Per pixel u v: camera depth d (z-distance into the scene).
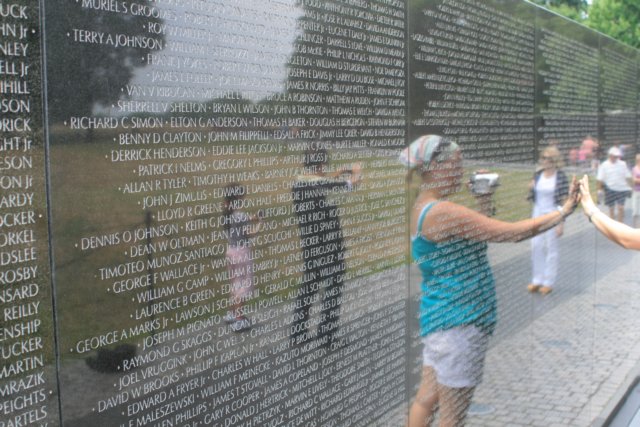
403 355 2.88
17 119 1.39
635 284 7.24
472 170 3.52
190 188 1.79
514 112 4.08
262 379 2.06
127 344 1.64
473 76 3.51
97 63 1.54
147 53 1.67
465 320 3.42
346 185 2.46
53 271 1.47
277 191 2.11
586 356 5.59
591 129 5.79
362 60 2.54
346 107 2.45
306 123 2.24
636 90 7.53
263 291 2.06
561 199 4.94
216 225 1.88
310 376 2.28
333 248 2.39
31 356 1.43
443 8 3.17
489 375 3.77
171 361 1.75
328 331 2.37
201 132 1.82
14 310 1.40
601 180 6.20
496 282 3.87
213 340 1.88
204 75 1.83
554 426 4.30
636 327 7.18
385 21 2.68
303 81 2.21
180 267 1.77
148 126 1.67
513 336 4.12
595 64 5.84
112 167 1.59
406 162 2.87
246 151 1.98
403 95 2.83
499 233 3.84
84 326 1.54
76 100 1.50
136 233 1.65
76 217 1.51
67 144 1.49
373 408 2.66
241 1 1.95
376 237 2.66
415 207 2.94
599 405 4.97
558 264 4.93
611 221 4.07
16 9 1.38
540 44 4.49
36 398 1.44
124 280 1.62
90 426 1.56
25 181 1.41
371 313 2.64
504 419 3.96
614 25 20.70
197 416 1.83
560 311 4.97
